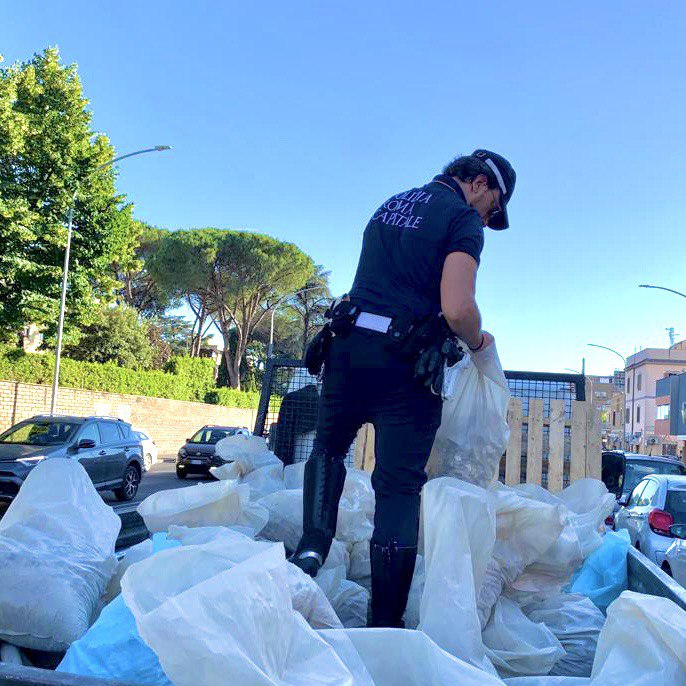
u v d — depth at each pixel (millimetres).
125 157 21781
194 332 47531
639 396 70250
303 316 51781
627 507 9266
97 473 13367
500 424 2191
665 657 1211
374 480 1956
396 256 1965
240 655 1046
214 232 39812
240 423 44250
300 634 1197
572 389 4871
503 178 2146
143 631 1047
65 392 26219
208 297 43469
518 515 1982
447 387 1948
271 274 40562
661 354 68188
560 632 1964
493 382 2178
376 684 1239
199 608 1067
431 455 2201
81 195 22094
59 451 12539
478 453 2154
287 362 5250
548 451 4559
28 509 1917
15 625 1587
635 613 1276
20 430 13258
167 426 34750
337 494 2055
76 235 22312
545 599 2111
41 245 22172
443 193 2033
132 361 35688
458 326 1851
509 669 1670
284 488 3207
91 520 1974
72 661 1324
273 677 1083
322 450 2080
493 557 1917
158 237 42562
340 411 2025
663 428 53844
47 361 25250
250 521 2330
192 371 39562
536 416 4547
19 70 21594
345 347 1974
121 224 23438
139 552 1897
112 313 35625
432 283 1930
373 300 1952
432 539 1653
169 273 39219
